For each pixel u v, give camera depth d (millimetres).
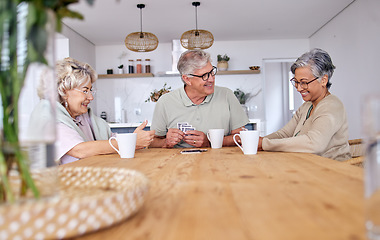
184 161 1244
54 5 509
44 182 512
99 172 750
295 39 6945
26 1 472
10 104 491
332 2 4918
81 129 1936
